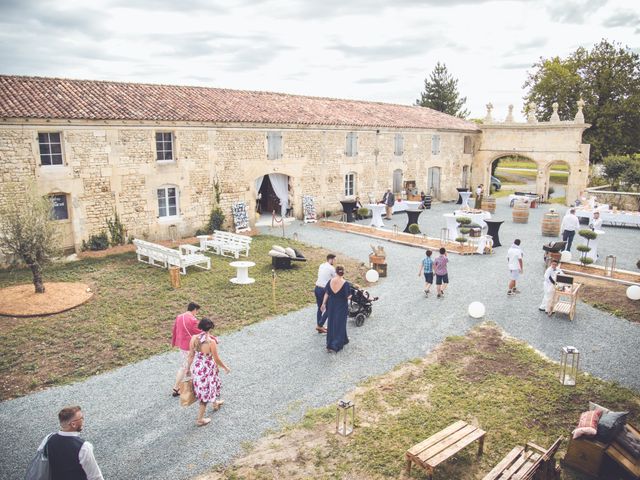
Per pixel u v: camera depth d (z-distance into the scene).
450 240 18.88
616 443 5.92
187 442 6.43
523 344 9.59
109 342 9.52
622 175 31.80
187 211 18.75
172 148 18.11
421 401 7.49
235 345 9.46
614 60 36.47
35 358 8.81
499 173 53.03
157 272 14.16
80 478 4.30
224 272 14.34
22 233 11.46
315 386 7.92
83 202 15.88
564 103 37.91
